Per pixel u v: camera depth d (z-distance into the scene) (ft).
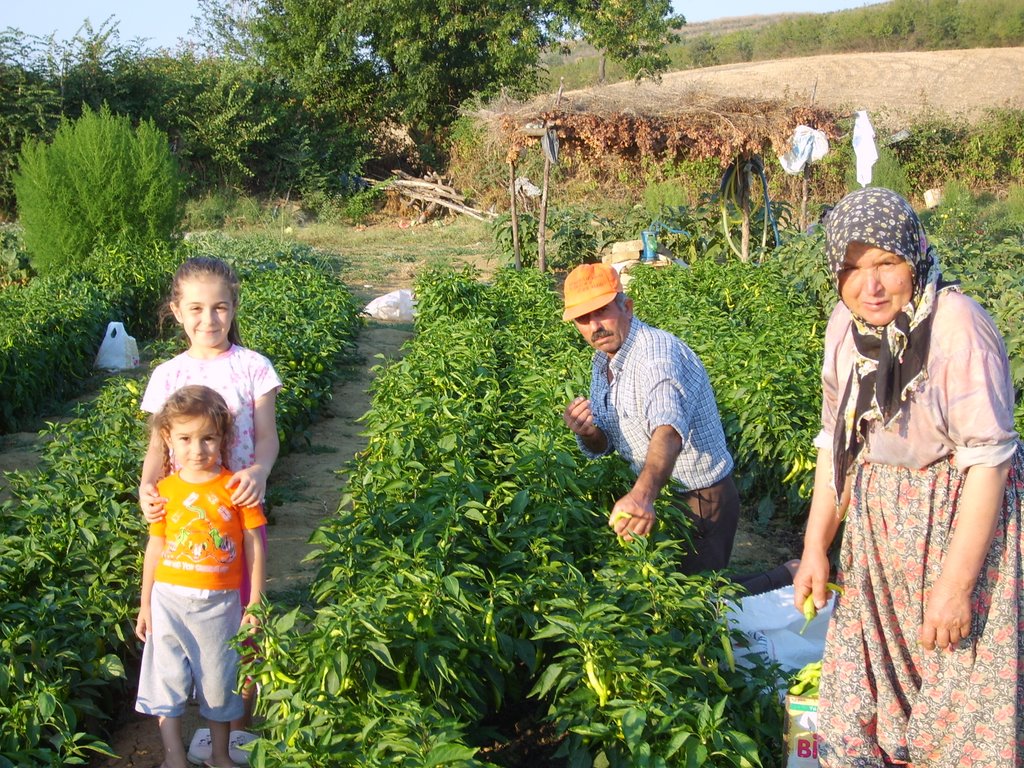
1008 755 8.77
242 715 12.44
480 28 94.22
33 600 13.92
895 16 209.87
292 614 10.90
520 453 16.30
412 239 72.84
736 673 11.72
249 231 74.69
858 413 9.14
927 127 84.12
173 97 86.02
